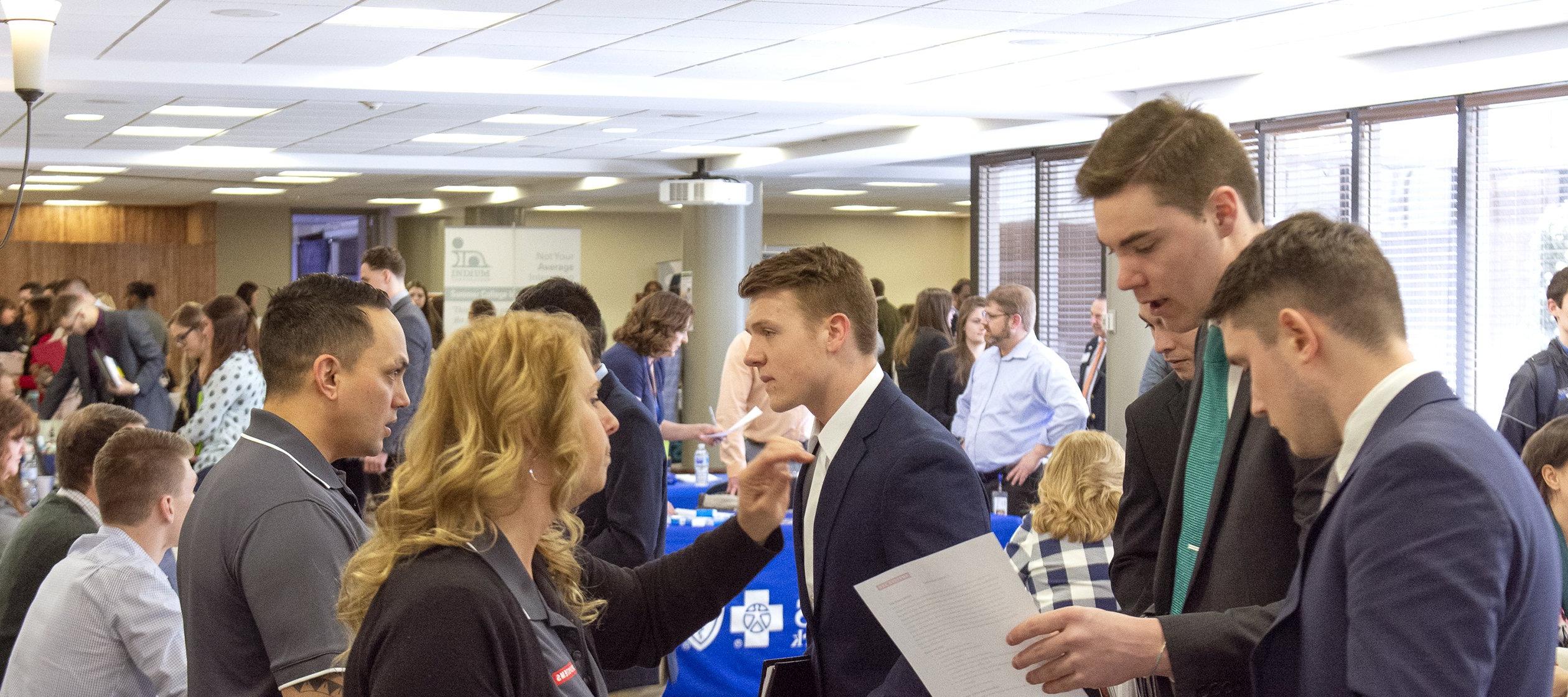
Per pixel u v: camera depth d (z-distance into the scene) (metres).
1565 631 3.14
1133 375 9.00
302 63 8.01
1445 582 1.31
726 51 7.55
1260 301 1.52
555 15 6.53
